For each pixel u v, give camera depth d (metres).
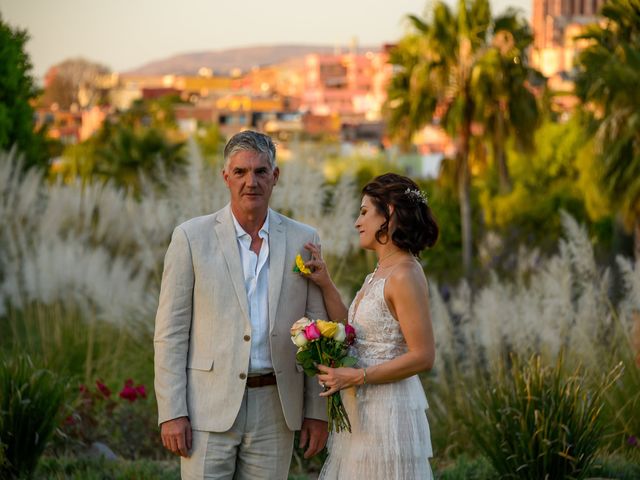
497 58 23.81
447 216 26.67
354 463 3.84
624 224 15.95
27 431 5.57
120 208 10.77
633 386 6.86
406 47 24.70
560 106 35.84
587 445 5.47
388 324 3.81
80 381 8.33
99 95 156.38
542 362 7.03
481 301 7.93
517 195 27.88
